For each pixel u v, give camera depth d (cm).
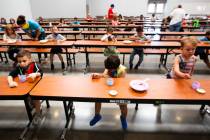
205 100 145
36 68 199
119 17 976
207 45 340
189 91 159
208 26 823
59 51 374
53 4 1058
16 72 192
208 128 209
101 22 813
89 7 1255
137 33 393
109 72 192
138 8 1268
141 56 380
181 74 183
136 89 158
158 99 146
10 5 814
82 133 200
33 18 1077
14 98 155
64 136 192
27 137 196
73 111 234
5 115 235
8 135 200
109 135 197
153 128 208
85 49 384
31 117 205
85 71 373
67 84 174
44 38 408
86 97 150
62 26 653
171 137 194
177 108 247
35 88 166
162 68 402
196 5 1197
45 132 203
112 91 157
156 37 575
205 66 409
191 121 221
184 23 745
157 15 1296
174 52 379
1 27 600
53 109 246
